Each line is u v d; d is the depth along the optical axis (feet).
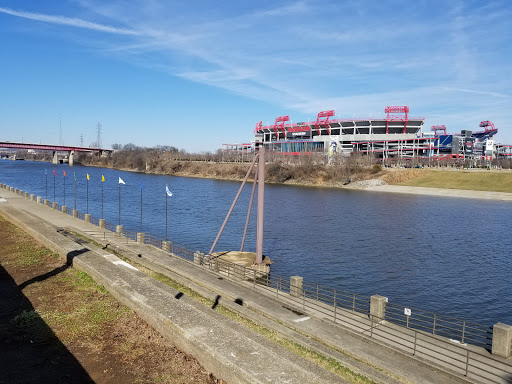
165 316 41.04
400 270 119.65
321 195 320.09
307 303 61.93
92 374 34.81
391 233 171.42
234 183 426.10
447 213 228.63
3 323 44.80
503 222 200.75
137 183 395.96
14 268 66.33
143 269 76.69
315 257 131.75
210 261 89.61
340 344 46.85
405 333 47.29
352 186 387.75
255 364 31.71
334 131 585.63
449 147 543.39
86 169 625.41
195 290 64.75
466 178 359.05
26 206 174.60
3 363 36.42
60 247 73.36
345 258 131.34
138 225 175.63
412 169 409.28
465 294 101.14
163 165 577.84
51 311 47.73
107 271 57.98
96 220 162.91
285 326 51.98
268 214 217.56
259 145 94.02
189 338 36.58
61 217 151.02
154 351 38.19
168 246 101.19
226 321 44.50
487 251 143.33
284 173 442.09
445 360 44.34
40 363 36.58
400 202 278.46
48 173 494.18
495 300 97.40
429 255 136.98
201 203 253.44
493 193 312.29
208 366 34.24
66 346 39.60
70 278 60.29
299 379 29.86
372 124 553.23
